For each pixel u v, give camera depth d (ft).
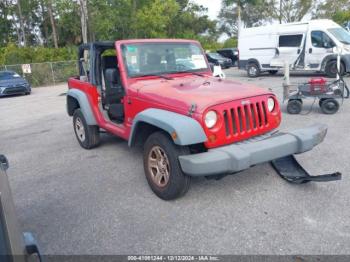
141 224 11.67
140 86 15.03
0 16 150.92
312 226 10.91
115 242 10.75
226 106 12.16
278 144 12.21
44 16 146.20
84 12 94.53
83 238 11.09
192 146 12.57
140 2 110.42
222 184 14.26
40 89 70.18
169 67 16.98
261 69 59.31
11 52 90.68
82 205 13.41
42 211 13.17
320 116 26.05
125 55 16.02
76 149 21.30
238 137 12.51
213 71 18.38
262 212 11.93
